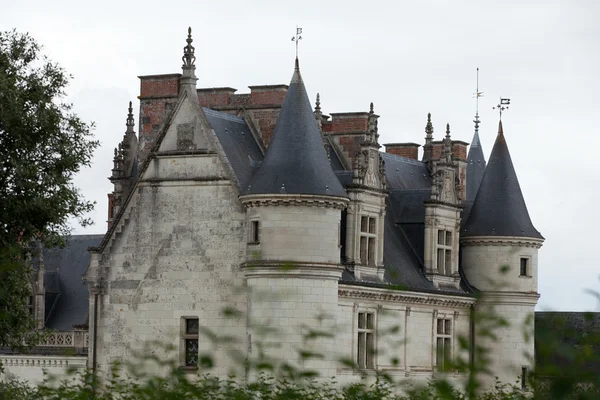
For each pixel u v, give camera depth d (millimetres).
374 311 143125
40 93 129000
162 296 135625
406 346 148500
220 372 130125
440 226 156625
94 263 139500
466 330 160875
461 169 180750
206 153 134500
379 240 144875
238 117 145000
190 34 138625
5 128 125438
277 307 126750
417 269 154875
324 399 81688
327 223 129500
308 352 54656
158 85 146375
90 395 66938
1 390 82375
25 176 125500
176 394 57438
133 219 138000
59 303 184500
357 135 158875
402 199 160500
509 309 159875
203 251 133750
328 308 129125
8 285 119500
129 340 137000
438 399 52250
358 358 139500
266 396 58688
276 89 145500
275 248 128000
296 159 129625
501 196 163125
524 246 161375
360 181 141750
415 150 180750
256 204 129250
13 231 128500
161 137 137125
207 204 133875
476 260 162625
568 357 41938
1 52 130250
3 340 127125
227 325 131375
